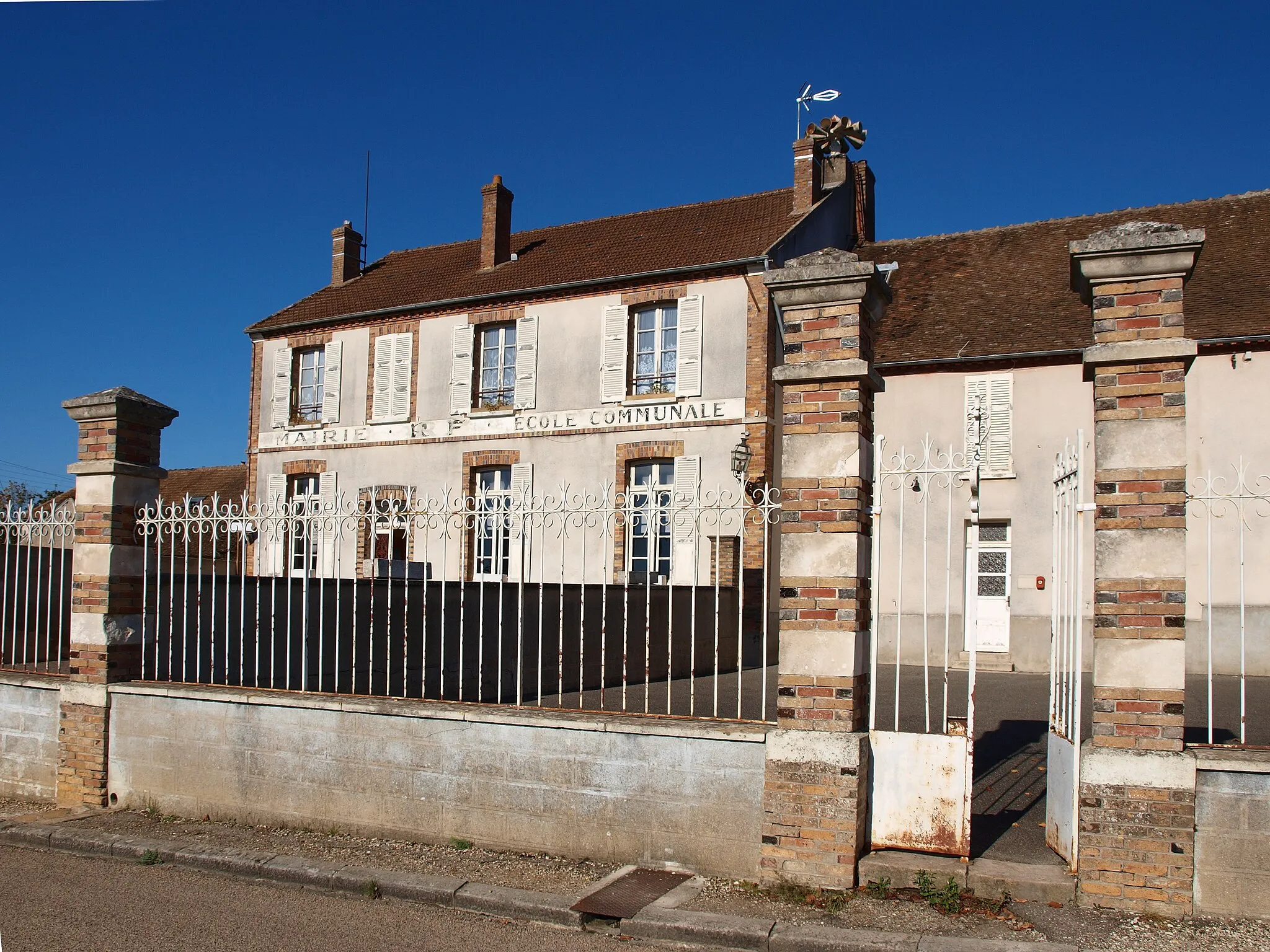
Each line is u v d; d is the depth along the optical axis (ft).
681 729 19.69
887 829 19.01
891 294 20.27
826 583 18.89
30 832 23.44
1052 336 51.16
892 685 43.14
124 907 18.79
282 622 26.35
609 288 58.75
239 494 84.28
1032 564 49.78
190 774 24.68
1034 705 37.01
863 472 19.30
